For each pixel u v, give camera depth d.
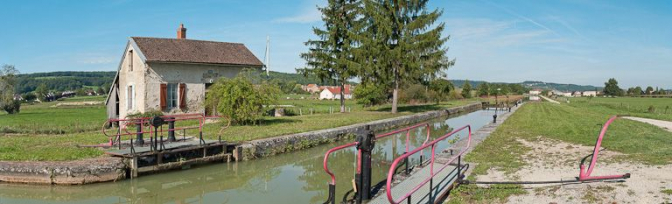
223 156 14.78
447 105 54.38
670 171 9.38
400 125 29.23
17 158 12.14
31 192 11.02
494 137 17.67
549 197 8.05
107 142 15.18
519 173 10.22
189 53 26.14
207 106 24.81
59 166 11.31
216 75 27.02
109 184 11.62
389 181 6.20
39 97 77.62
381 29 33.03
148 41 25.47
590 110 43.16
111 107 27.42
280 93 23.59
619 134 17.42
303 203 10.41
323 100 77.50
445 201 8.25
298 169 14.44
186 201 10.82
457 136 22.11
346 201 8.55
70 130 19.58
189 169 13.68
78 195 11.02
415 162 13.77
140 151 12.59
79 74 149.50
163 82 24.89
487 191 8.64
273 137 17.34
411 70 33.81
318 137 19.11
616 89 120.44
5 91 39.16
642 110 42.28
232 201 10.76
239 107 21.70
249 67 28.08
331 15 33.69
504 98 93.19
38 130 19.02
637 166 10.18
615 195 7.81
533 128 21.84
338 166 14.98
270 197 11.03
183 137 16.64
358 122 25.52
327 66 34.22
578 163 11.23
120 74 26.72
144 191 11.75
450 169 10.81
